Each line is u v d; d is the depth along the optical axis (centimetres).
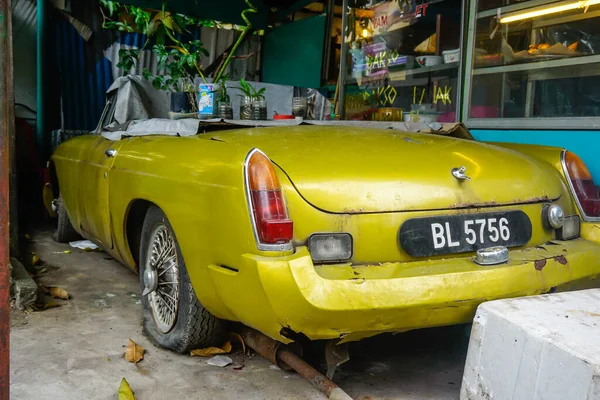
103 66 652
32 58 660
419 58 431
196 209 206
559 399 148
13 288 296
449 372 233
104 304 309
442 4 410
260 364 237
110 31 649
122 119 371
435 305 183
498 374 170
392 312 179
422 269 192
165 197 227
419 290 182
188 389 213
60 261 401
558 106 339
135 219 280
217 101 392
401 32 447
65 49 637
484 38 379
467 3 386
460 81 393
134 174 258
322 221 190
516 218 217
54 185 449
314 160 203
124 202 269
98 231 319
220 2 613
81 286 342
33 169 632
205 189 202
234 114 420
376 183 199
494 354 172
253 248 180
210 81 461
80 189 343
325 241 189
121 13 654
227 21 628
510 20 363
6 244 116
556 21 340
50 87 637
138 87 385
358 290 177
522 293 196
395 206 197
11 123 357
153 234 258
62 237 455
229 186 190
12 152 360
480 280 189
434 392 216
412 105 440
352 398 204
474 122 385
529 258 205
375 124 313
